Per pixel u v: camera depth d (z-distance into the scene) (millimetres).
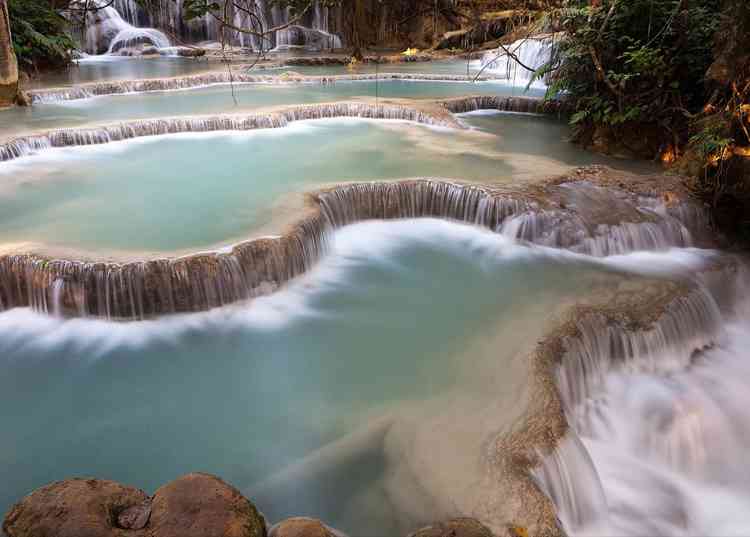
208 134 11016
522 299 6191
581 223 7379
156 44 23125
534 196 7715
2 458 4289
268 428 4516
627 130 10406
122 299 5660
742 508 4723
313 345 5543
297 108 12039
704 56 9289
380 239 7707
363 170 8852
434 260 7184
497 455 3842
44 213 7207
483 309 6027
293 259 6488
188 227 6719
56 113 12180
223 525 2965
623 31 10109
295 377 5090
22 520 2928
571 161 10109
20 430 4562
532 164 9172
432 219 8172
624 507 4387
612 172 8750
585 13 10047
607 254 7359
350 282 6691
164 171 8898
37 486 4059
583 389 5195
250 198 7637
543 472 3783
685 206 7895
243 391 4945
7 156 9328
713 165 8219
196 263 5797
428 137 10984
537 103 13555
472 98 13953
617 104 10367
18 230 6648
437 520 3453
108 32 22875
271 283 6301
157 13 23578
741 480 4938
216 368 5250
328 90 15578
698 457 5055
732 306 7004
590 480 4047
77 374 5164
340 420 4527
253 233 6484
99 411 4762
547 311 5840
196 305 5891
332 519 3643
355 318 5977
